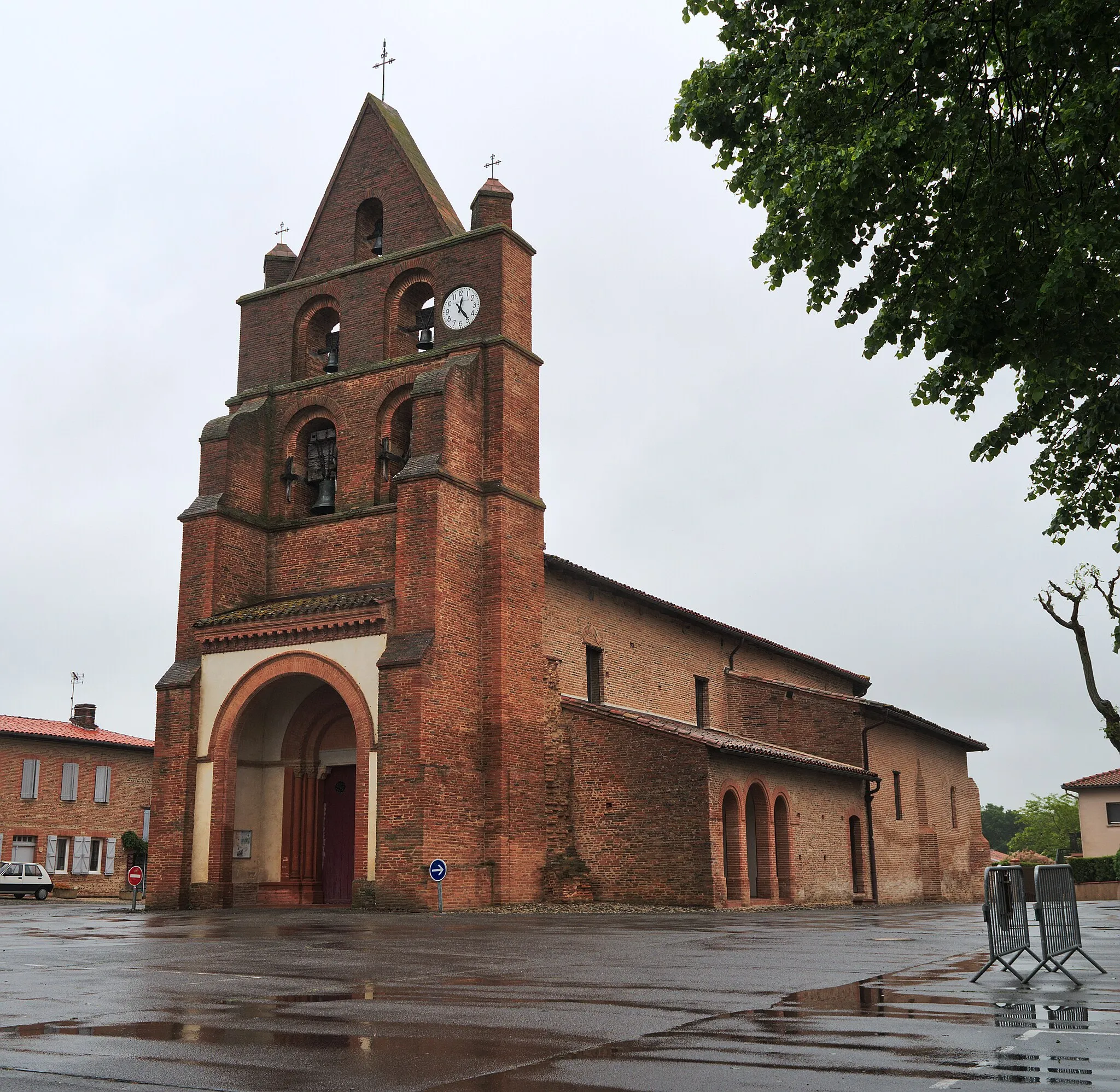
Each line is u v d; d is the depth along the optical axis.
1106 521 17.41
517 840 28.11
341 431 31.88
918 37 12.09
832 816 37.25
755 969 12.52
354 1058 7.22
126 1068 6.88
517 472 30.31
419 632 27.11
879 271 13.91
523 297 31.77
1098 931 20.00
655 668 36.94
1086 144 12.12
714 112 14.45
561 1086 6.38
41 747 56.22
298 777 30.27
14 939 17.47
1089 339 13.41
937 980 11.50
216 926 20.95
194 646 30.03
